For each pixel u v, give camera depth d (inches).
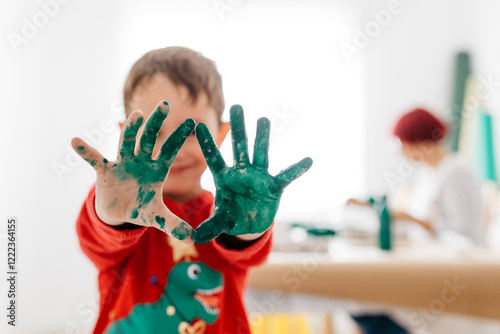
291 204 112.9
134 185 17.2
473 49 127.7
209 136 17.9
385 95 122.6
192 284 23.0
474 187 72.6
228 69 107.2
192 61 23.4
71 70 88.1
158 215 17.0
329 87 115.2
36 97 84.3
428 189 79.4
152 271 23.0
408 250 54.0
